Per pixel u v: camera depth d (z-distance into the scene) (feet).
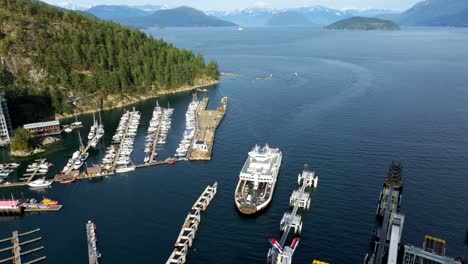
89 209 451.12
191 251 371.76
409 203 442.09
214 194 478.59
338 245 375.25
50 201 461.78
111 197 480.23
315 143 637.30
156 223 418.31
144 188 501.97
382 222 406.82
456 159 556.92
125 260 358.84
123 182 521.65
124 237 394.11
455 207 433.07
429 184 485.15
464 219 410.93
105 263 354.74
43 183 511.81
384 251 355.15
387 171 525.34
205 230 404.77
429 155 573.33
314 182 485.56
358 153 589.32
